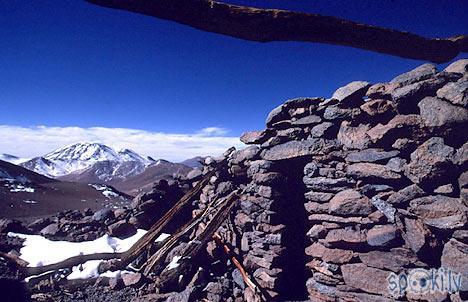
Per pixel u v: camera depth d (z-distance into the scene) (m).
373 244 7.05
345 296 7.43
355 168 7.81
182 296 8.76
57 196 31.59
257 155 10.34
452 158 6.45
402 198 6.96
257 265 9.17
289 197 9.36
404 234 6.79
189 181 14.80
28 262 10.98
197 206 13.45
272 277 8.47
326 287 7.83
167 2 1.37
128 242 12.66
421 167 6.73
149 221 13.66
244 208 9.93
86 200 31.55
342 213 7.68
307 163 9.20
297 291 8.60
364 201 7.46
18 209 22.52
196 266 10.19
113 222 13.88
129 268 11.07
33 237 13.16
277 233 8.77
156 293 9.62
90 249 11.96
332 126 8.74
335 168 8.39
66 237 13.06
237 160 11.40
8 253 11.61
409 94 7.29
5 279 10.14
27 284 10.20
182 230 11.60
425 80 7.23
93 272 10.94
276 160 9.40
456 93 6.56
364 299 7.08
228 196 11.20
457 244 6.06
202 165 14.76
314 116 9.19
